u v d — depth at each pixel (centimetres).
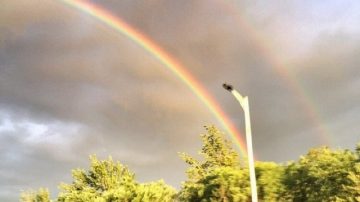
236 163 4834
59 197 5553
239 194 2950
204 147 4888
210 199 3075
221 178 3061
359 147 2666
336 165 2641
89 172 6006
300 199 2841
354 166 2569
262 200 2905
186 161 4862
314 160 2831
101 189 5925
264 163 3011
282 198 2875
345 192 2581
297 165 2925
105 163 5969
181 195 3544
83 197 5278
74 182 6006
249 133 2023
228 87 2034
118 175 5991
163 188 4291
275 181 2903
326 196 2681
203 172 4744
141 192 4231
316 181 2734
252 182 1978
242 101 2047
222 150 4850
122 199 4344
